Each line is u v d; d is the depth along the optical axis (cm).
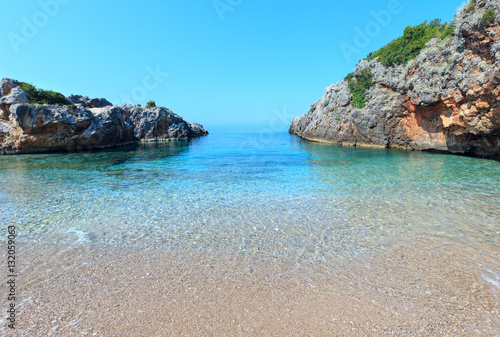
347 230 798
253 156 2552
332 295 502
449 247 684
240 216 926
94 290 521
